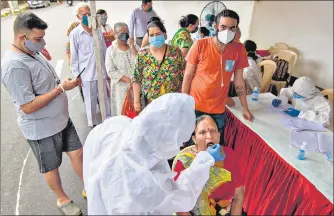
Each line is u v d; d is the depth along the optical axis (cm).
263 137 196
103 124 104
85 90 245
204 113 206
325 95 258
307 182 157
